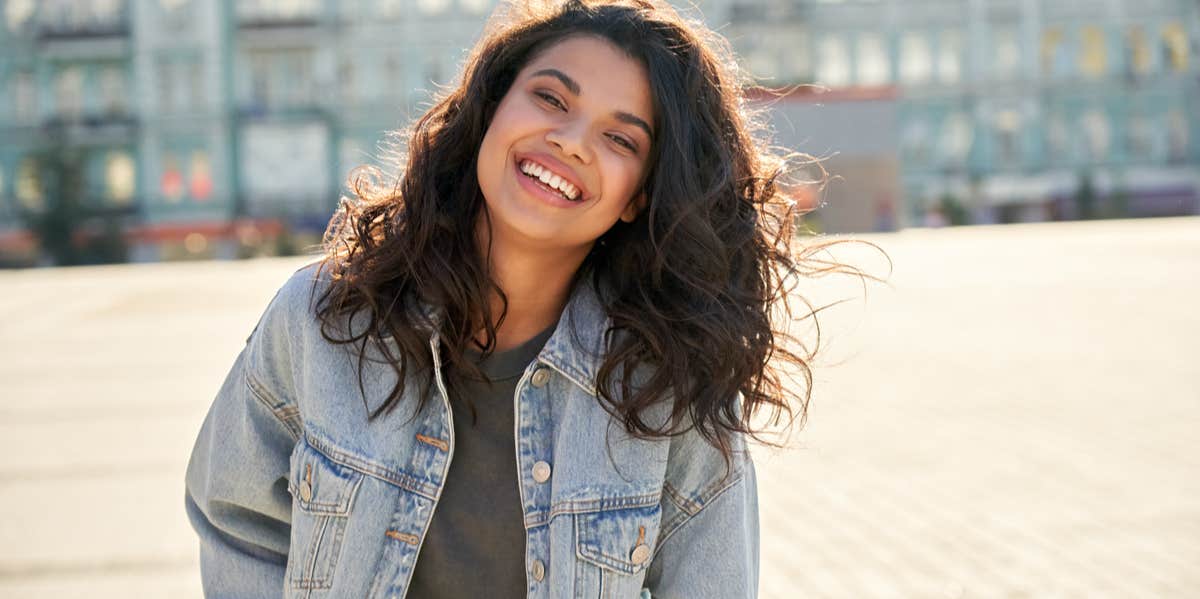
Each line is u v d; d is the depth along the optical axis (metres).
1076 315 11.94
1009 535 4.47
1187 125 43.06
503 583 1.55
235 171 40.66
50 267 39.25
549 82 1.47
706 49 1.54
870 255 22.38
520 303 1.59
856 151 35.06
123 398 7.86
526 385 1.55
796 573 4.07
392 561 1.50
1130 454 5.73
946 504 4.92
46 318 14.36
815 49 42.53
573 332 1.56
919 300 13.66
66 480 5.50
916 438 6.21
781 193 1.64
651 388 1.50
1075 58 43.06
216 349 10.60
